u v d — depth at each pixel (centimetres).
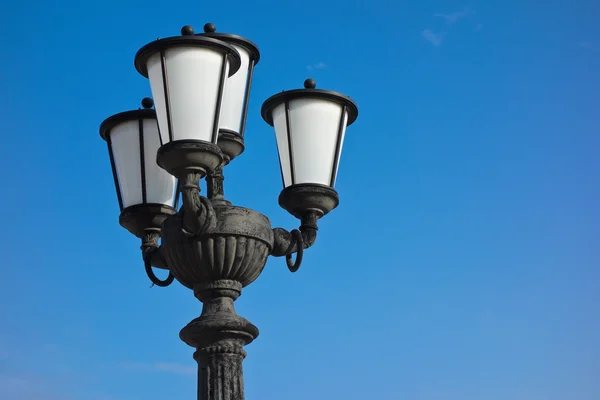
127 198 584
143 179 580
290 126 571
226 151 575
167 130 498
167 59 501
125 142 587
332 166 575
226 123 576
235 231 529
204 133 497
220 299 537
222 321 524
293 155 569
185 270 535
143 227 579
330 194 570
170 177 588
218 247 527
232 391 520
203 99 499
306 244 567
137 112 585
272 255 563
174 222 535
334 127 576
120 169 589
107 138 602
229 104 580
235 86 584
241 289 546
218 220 529
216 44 503
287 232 567
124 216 580
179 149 489
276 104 580
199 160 493
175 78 499
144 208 577
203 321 526
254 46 594
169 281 573
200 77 500
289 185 571
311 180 567
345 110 582
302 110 572
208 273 533
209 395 518
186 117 496
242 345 534
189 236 526
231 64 521
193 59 501
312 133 570
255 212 543
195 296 545
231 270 534
